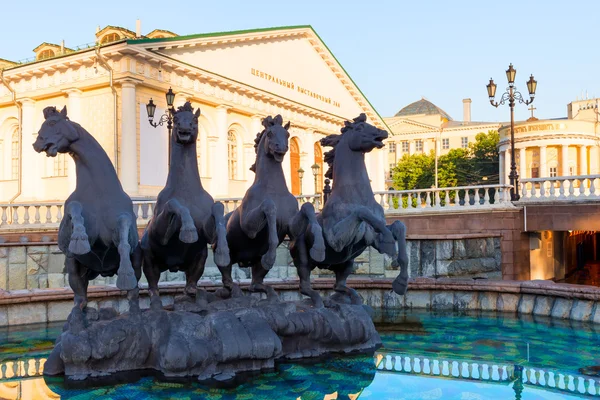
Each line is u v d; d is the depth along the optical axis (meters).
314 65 41.66
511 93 18.88
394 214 18.95
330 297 8.31
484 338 8.61
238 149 34.31
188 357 6.26
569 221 15.77
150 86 27.61
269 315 7.00
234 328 6.57
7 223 19.92
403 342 8.38
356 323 7.60
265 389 6.09
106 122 27.05
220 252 6.36
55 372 6.47
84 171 6.45
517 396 5.94
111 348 6.36
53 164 29.50
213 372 6.37
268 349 6.59
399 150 82.50
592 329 9.01
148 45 26.97
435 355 7.64
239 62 33.84
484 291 10.55
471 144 70.81
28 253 12.30
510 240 16.58
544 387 6.25
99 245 6.39
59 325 9.60
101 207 6.35
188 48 30.09
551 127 50.66
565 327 9.24
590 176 15.62
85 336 6.33
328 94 43.31
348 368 6.96
